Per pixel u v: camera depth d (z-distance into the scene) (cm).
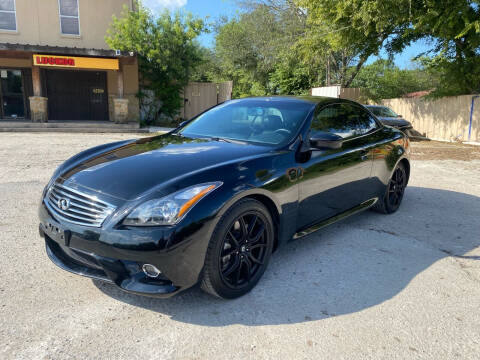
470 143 1386
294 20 2086
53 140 1102
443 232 432
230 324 244
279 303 271
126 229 230
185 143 337
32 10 1560
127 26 1638
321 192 341
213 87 2042
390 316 261
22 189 534
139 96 1738
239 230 268
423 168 852
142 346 219
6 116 1616
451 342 236
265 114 368
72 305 257
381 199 464
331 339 233
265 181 279
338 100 410
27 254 328
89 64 1466
